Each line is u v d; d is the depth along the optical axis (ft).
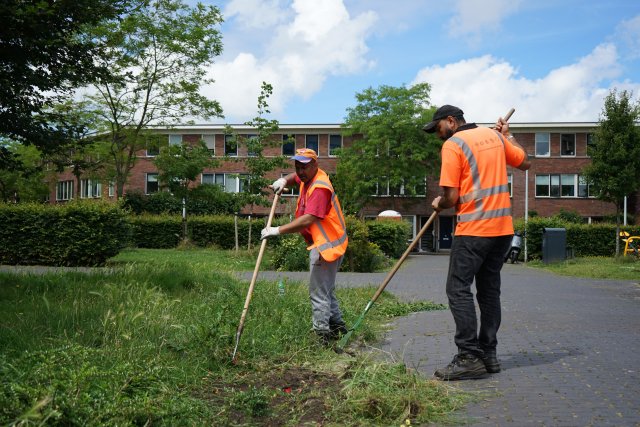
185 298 23.85
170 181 97.45
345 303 24.95
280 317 19.17
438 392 12.54
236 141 75.10
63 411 8.93
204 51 92.38
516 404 11.96
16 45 25.17
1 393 8.63
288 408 11.73
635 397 12.35
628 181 80.02
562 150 133.59
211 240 100.78
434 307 27.25
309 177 17.49
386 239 77.82
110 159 101.04
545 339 18.86
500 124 15.89
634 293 35.65
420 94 125.29
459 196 14.64
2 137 29.96
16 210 53.16
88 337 15.25
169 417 10.11
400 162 125.70
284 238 55.36
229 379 13.52
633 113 80.74
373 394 11.62
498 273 14.83
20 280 25.66
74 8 25.54
